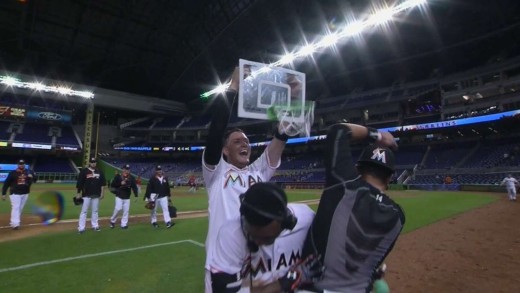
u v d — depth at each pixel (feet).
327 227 5.41
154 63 171.94
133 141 209.56
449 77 130.31
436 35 122.72
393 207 5.90
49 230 31.14
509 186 62.39
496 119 109.29
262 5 110.73
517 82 112.06
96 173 30.86
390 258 21.35
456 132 130.62
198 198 76.79
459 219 37.70
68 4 123.95
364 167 6.40
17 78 150.51
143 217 41.06
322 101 173.78
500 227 32.22
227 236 5.30
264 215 4.66
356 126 6.51
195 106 209.05
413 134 139.13
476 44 124.98
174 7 131.75
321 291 5.49
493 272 18.43
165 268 18.67
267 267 5.50
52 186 120.37
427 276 17.79
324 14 115.44
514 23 109.70
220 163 7.70
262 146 164.35
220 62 158.10
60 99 169.48
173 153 214.07
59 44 147.23
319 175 148.56
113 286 15.76
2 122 160.66
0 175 146.20
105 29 140.87
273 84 7.23
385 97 148.77
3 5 118.11
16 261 20.02
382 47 134.00
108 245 24.53
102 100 176.86
